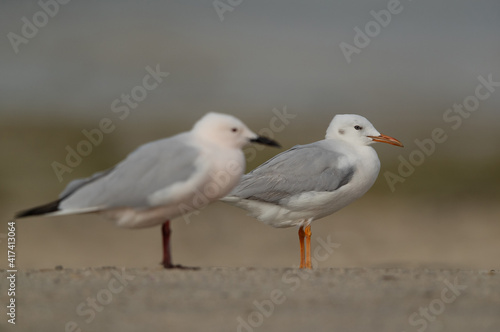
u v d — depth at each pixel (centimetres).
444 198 2189
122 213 875
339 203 1125
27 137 2805
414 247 1659
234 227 1858
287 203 1101
